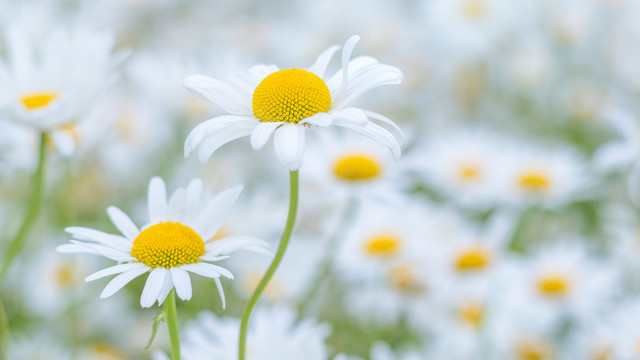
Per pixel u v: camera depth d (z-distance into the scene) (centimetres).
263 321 79
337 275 95
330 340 95
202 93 70
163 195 73
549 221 107
